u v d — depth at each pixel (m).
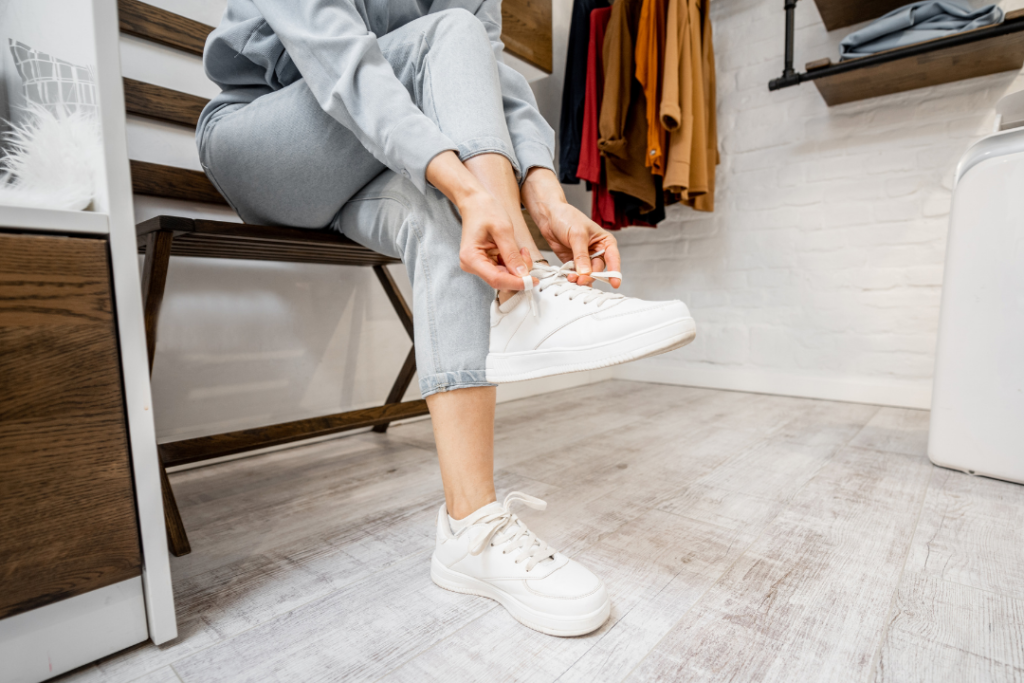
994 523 0.86
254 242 0.88
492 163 0.62
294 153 0.72
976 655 0.53
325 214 0.82
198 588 0.69
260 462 1.28
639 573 0.70
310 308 1.46
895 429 1.53
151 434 0.54
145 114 1.13
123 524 0.52
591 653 0.54
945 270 1.14
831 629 0.58
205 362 1.25
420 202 0.66
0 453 0.44
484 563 0.62
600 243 0.71
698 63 1.95
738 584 0.67
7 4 0.65
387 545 0.81
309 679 0.51
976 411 1.08
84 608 0.51
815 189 2.08
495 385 0.66
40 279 0.46
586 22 2.06
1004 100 1.28
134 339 0.52
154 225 0.75
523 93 0.83
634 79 2.00
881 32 1.67
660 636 0.57
